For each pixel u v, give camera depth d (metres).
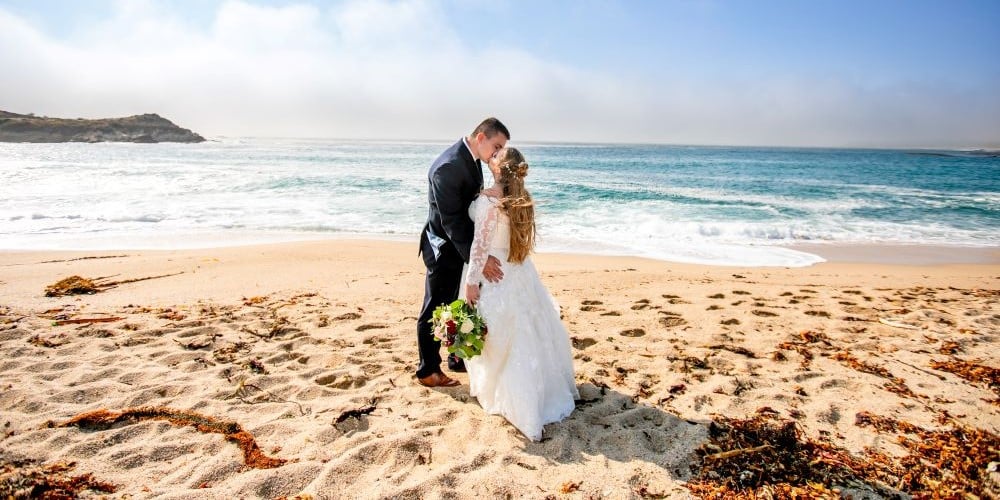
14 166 29.38
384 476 2.71
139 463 2.80
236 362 4.24
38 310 5.49
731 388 3.84
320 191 20.08
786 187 25.84
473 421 3.31
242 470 2.74
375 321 5.36
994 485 2.68
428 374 3.88
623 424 3.35
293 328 5.07
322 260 9.03
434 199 3.65
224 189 20.12
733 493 2.62
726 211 17.20
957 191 24.52
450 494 2.55
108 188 19.56
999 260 10.81
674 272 8.76
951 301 6.56
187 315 5.42
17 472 2.60
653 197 20.31
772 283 7.78
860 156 84.50
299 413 3.41
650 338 4.94
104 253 9.39
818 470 2.79
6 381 3.71
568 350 3.63
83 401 3.48
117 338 4.67
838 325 5.39
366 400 3.63
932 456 2.95
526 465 2.83
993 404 3.61
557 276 8.04
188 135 141.12
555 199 19.53
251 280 7.28
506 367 3.30
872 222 15.61
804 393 3.77
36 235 11.41
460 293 3.62
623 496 2.57
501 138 3.46
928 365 4.31
